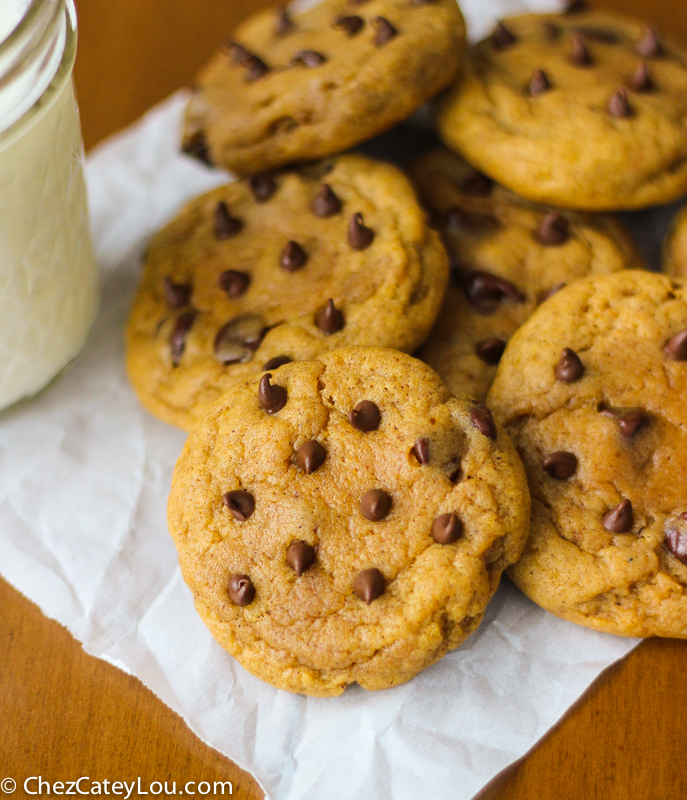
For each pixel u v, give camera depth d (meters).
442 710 0.37
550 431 0.38
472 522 0.36
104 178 0.47
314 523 0.37
